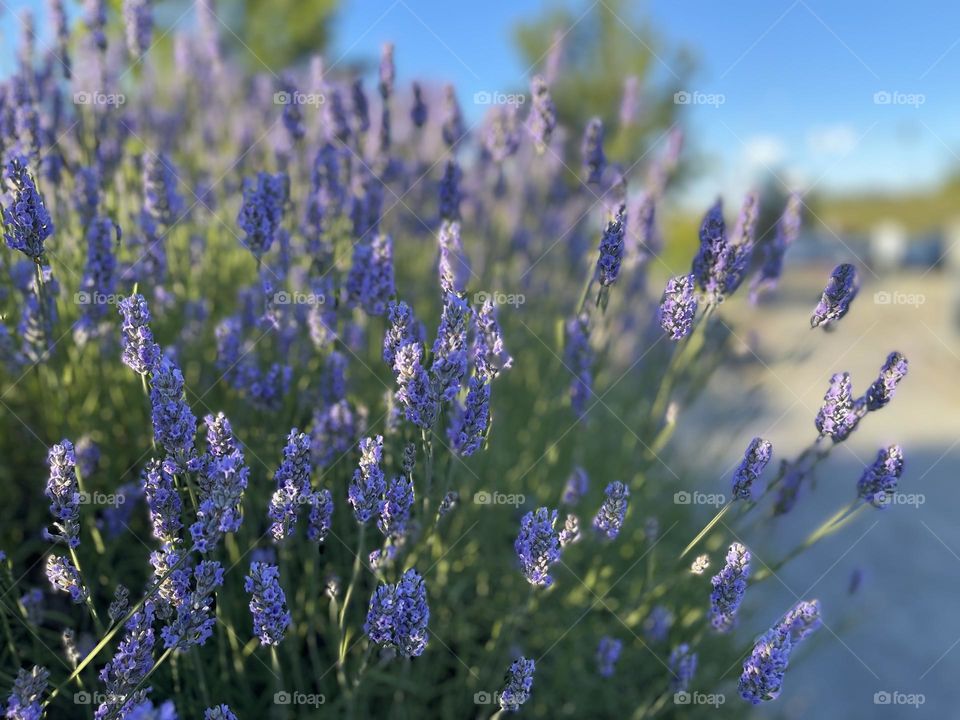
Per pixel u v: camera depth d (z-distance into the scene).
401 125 0.85
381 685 0.49
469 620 0.56
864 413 0.38
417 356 0.32
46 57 0.57
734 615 0.36
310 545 0.47
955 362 1.96
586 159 0.54
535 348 0.76
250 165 0.73
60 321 0.49
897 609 0.90
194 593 0.31
